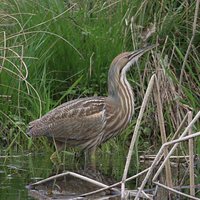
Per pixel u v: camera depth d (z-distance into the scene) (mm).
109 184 11758
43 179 11891
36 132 13484
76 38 15586
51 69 15477
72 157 13852
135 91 15578
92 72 15508
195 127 14086
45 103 14695
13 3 16203
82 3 16312
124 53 13961
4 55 14352
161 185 10570
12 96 14977
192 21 16109
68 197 10922
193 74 15188
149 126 15102
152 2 16141
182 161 13461
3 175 12117
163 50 15289
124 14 16016
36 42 15469
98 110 13664
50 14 15773
